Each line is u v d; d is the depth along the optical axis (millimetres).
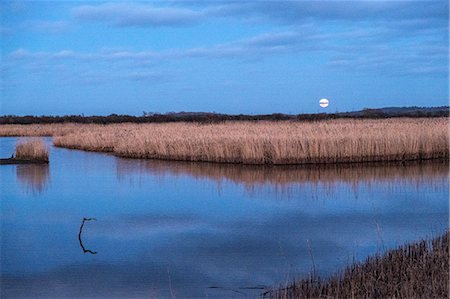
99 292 9117
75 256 11375
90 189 20359
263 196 18406
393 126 33656
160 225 14273
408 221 14250
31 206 17094
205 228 13820
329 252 11305
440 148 28891
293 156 26734
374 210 15812
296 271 9961
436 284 7539
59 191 19938
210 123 55250
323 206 16516
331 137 27484
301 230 13422
